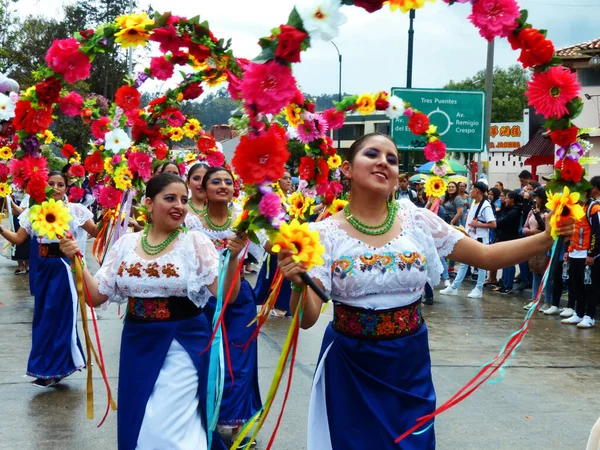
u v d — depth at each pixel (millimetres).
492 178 31250
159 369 3840
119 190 6574
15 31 29984
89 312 9695
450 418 5625
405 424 3240
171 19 3467
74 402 5914
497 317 10148
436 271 3447
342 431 3266
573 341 8539
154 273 3928
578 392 6398
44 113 3906
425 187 6375
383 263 3273
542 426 5461
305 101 4500
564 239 3123
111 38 3584
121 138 6648
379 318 3287
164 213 3994
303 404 5910
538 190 10727
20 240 6441
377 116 33844
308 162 4641
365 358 3285
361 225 3340
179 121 6652
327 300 2906
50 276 6379
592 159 3070
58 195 6531
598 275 9242
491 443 5086
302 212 4855
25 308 10242
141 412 3777
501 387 6512
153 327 3908
